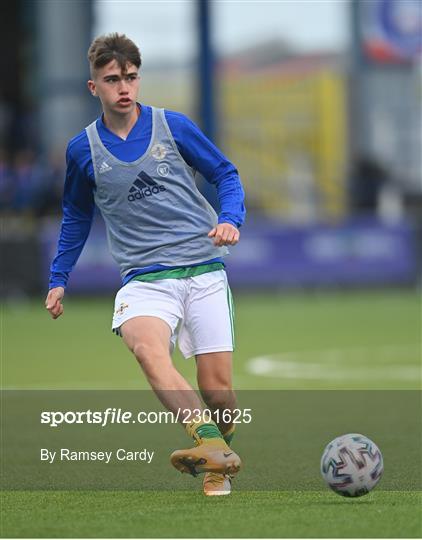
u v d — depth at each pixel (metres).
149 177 23.03
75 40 90.56
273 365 48.75
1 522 20.61
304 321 69.69
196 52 88.31
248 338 60.19
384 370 46.84
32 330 66.06
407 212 97.50
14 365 49.66
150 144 23.05
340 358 51.12
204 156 23.22
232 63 102.62
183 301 23.38
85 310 78.50
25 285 82.12
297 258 87.56
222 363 23.45
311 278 87.69
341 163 100.88
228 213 22.78
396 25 99.50
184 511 21.44
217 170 23.27
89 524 20.33
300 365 48.69
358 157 100.75
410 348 54.97
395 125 100.75
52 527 20.12
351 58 100.88
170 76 98.44
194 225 23.38
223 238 22.34
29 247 82.06
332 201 99.81
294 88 102.00
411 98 100.19
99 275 83.56
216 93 88.75
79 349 56.16
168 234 23.27
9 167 102.44
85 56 90.88
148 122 23.14
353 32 100.31
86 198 24.05
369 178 98.12
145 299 23.08
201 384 23.66
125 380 44.31
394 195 98.38
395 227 89.12
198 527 19.89
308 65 102.12
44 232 82.56
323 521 20.28
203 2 87.69
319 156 101.31
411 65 99.81
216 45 96.81
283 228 87.31
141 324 22.77
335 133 101.25
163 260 23.22
